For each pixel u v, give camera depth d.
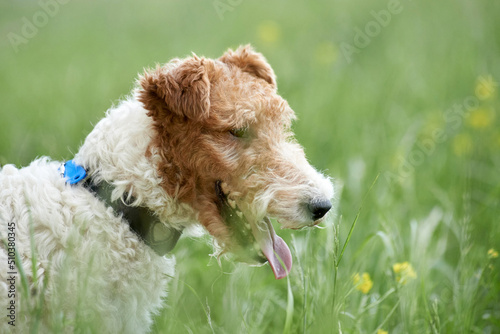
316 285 5.75
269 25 15.49
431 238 7.54
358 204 7.87
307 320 5.39
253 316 6.14
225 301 5.86
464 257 6.45
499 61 12.87
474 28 14.87
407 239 7.41
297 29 16.61
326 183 5.10
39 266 4.63
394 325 6.00
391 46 14.70
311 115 10.80
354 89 12.34
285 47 14.93
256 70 5.60
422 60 13.58
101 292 4.73
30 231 4.40
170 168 4.98
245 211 5.12
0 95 12.34
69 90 12.38
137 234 5.03
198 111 4.80
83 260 4.70
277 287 6.97
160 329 5.95
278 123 5.21
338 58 14.02
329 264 5.95
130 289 4.98
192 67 4.96
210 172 5.00
